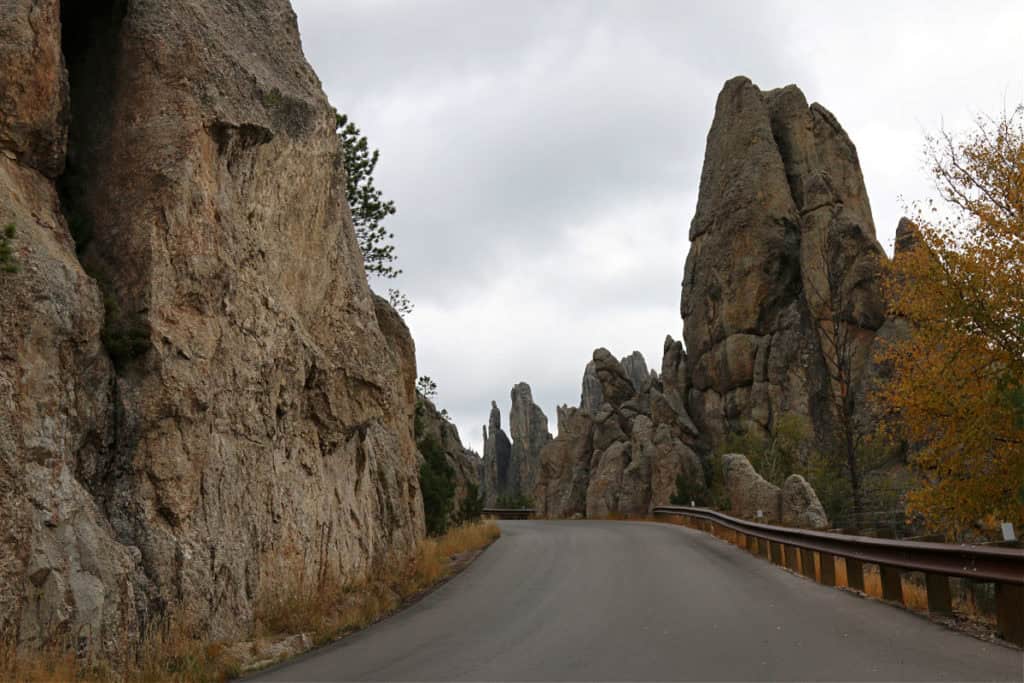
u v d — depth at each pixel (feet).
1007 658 24.54
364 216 97.19
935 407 67.67
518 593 49.55
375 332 59.47
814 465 134.92
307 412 49.24
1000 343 65.62
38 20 33.40
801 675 23.73
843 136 201.57
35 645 25.52
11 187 32.01
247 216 44.16
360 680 27.27
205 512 36.24
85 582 27.94
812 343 165.58
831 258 165.58
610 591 47.24
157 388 34.60
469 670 27.63
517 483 418.92
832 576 45.44
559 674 25.96
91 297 32.94
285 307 46.16
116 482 33.19
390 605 47.21
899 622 32.14
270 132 44.78
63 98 34.99
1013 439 65.57
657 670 25.64
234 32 46.93
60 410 29.81
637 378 431.02
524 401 433.48
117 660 28.07
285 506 43.88
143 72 39.45
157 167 37.32
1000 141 67.77
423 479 100.01
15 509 26.18
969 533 74.74
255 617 37.78
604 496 175.94
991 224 66.59
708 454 177.06
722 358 181.27
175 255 36.76
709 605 39.96
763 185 187.62
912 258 70.03
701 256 194.80
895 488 121.08
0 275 28.09
